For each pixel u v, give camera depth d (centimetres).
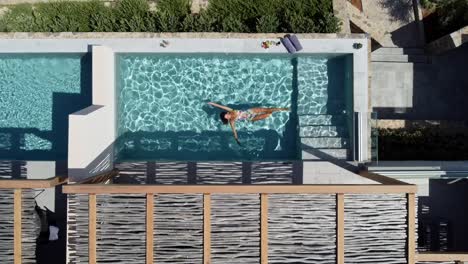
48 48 1255
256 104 1367
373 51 1400
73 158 1043
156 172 1273
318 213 912
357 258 913
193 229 909
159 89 1357
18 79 1330
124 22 1294
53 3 1298
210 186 904
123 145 1355
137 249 910
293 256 911
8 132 1330
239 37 1259
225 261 907
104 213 915
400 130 1341
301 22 1284
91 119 1102
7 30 1286
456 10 1337
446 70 1408
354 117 1252
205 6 1330
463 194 1270
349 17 1393
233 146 1366
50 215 1214
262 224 903
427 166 1180
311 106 1340
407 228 918
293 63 1358
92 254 905
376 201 918
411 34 1406
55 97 1328
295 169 1259
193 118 1365
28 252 980
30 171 1234
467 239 1259
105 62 1206
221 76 1362
